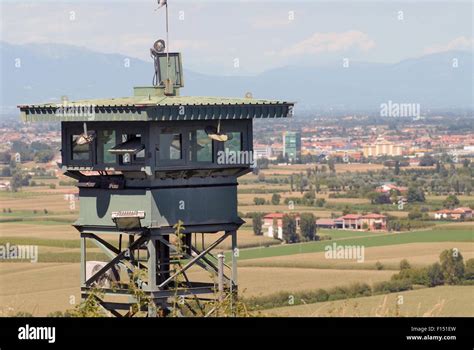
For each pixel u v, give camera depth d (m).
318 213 153.12
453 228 144.38
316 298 64.88
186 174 25.55
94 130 25.69
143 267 26.44
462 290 57.75
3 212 141.75
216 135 25.41
